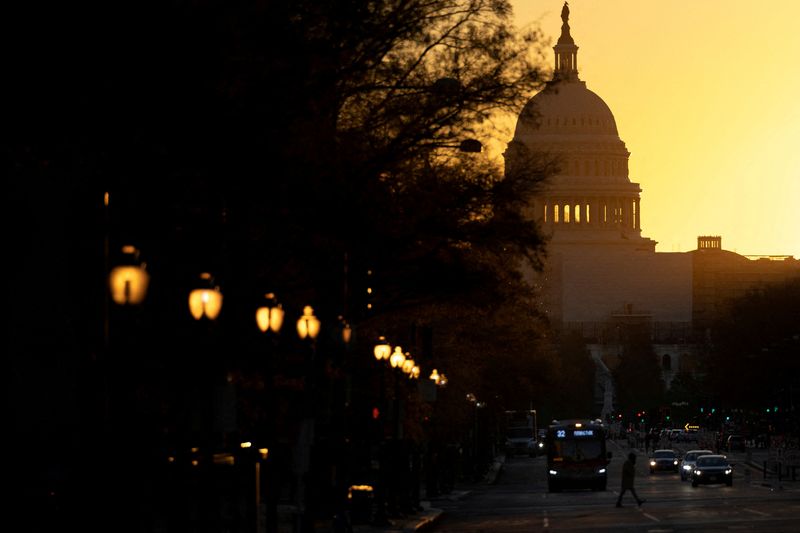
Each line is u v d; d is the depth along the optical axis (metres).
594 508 140.38
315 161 79.94
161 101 61.72
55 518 64.94
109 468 54.72
